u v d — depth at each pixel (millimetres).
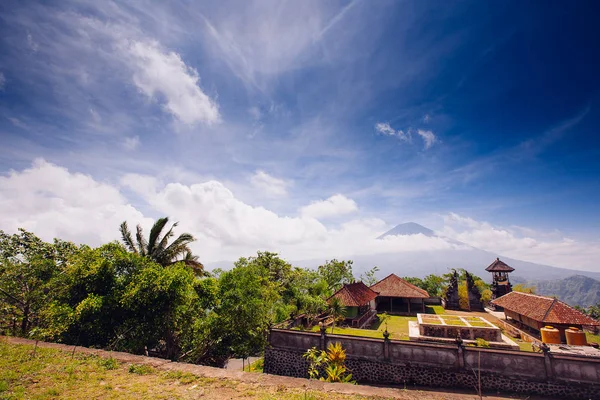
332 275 54094
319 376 18062
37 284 20969
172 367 10367
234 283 18516
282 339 19656
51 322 16391
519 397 14328
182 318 18250
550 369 14406
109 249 19328
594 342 22906
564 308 23078
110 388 8430
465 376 15562
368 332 26859
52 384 8484
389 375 16766
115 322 17156
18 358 10547
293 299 31531
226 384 9070
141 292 16500
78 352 11672
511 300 30016
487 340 21766
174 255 25453
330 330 27234
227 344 18703
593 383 13758
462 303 43875
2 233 22172
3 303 20328
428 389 15711
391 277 44469
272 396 8305
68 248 24359
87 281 17453
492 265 42562
